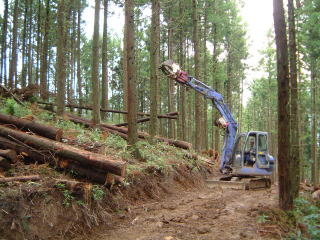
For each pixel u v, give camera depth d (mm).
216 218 7477
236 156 13719
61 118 11758
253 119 48438
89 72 39062
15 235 5156
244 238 5938
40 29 23438
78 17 24812
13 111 10234
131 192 8656
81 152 7059
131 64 10297
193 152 14758
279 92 6832
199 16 23359
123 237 6102
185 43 26562
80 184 6426
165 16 21344
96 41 12039
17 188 5742
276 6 6812
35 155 7309
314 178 16875
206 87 14406
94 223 6449
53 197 6055
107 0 17078
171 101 23203
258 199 10070
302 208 7074
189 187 11797
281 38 6793
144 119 15859
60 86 12297
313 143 16500
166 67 13797
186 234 6223
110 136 11484
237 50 31875
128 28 10180
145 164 10000
